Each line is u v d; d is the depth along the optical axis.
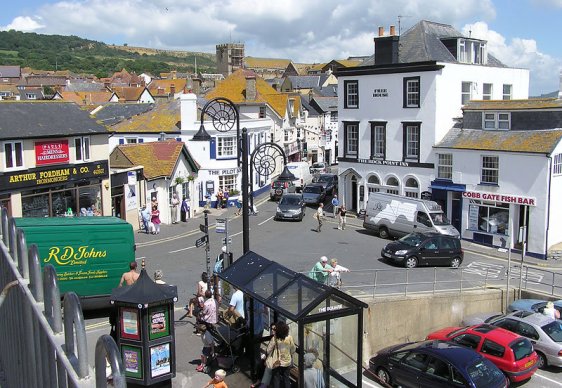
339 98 41.25
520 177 31.14
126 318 11.54
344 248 30.70
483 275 26.56
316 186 46.38
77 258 16.39
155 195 35.97
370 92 39.22
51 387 5.49
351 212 41.72
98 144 30.44
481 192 32.97
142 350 11.47
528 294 24.03
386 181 38.88
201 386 12.56
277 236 33.56
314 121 78.06
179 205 38.72
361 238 33.38
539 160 30.25
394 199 33.12
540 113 31.50
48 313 5.88
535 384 17.97
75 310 4.89
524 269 27.88
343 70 40.41
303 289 11.63
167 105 47.06
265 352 12.74
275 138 62.69
